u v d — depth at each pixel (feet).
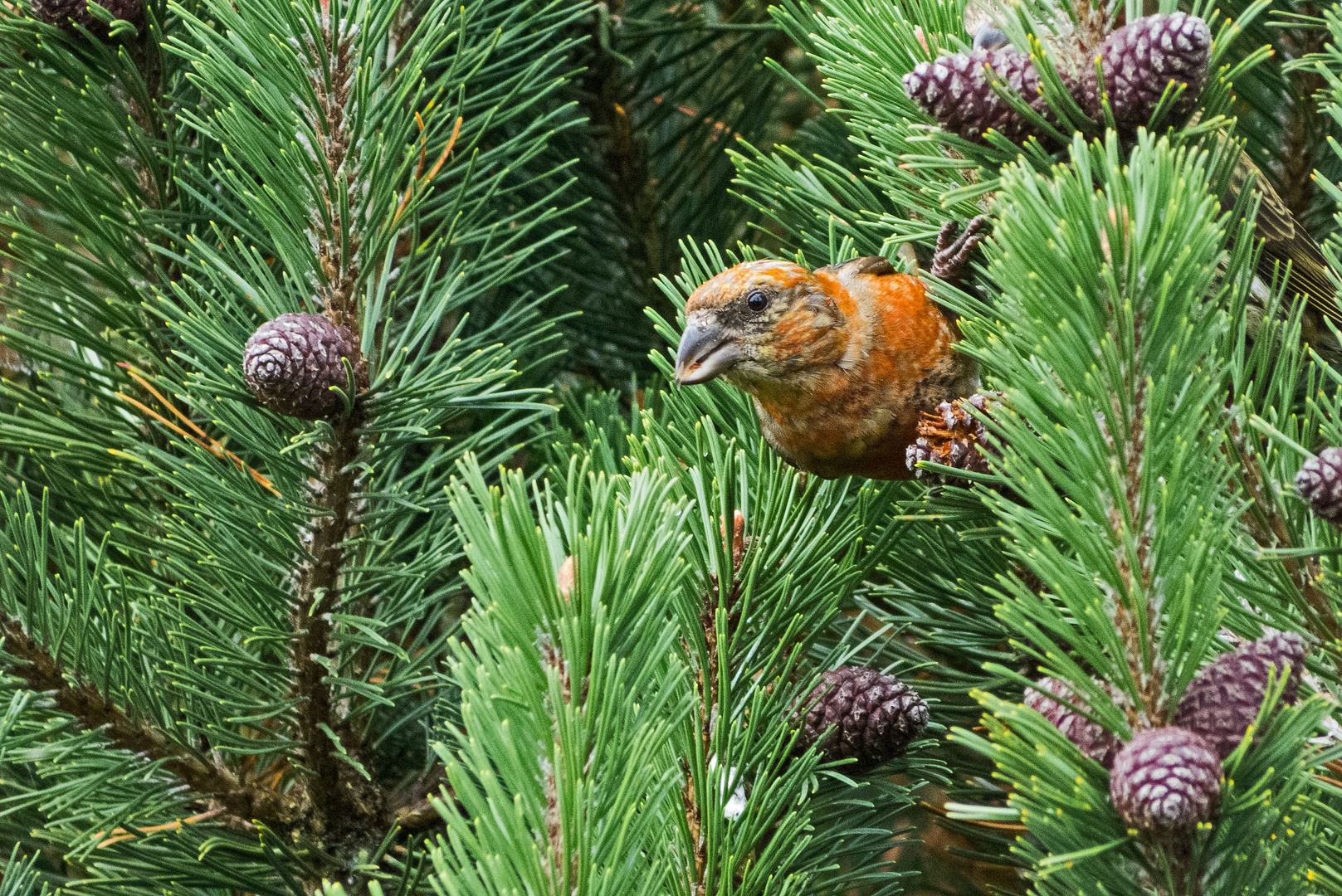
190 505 14.46
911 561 15.64
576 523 8.60
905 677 15.85
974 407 11.84
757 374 14.69
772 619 12.86
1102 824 8.19
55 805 13.09
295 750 14.61
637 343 23.29
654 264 24.04
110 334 17.56
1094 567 8.46
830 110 14.96
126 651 13.53
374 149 14.35
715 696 12.54
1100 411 8.80
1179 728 8.12
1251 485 11.40
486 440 16.60
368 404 13.87
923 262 16.76
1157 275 8.50
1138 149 8.91
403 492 15.17
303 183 14.42
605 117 23.27
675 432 15.02
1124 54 10.52
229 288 15.83
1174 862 8.14
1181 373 8.83
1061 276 8.65
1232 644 10.76
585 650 8.30
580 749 8.14
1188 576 7.90
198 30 14.57
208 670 14.80
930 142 12.21
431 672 16.44
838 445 14.75
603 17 22.08
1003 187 9.82
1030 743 8.50
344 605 14.29
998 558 14.79
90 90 16.58
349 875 14.87
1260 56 10.79
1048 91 10.68
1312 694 10.12
